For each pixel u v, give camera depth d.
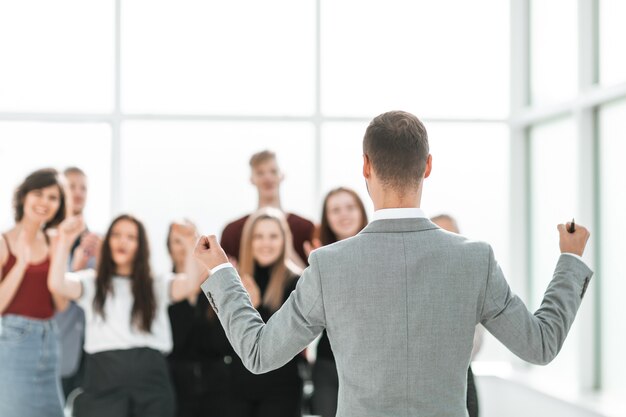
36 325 3.96
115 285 4.11
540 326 1.73
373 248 1.75
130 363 4.04
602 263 4.81
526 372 5.79
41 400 3.96
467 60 6.05
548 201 5.72
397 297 1.71
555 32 5.56
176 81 5.88
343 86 5.96
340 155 5.95
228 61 5.91
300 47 5.95
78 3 5.81
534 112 5.66
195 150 5.89
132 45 5.85
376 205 1.84
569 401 4.65
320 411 4.12
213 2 5.90
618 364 4.63
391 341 1.69
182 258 4.70
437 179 6.07
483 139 6.09
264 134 5.92
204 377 4.39
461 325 1.71
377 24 5.99
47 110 5.78
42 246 4.05
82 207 5.30
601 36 4.84
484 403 5.74
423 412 1.68
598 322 4.84
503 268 6.12
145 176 5.88
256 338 1.76
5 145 5.73
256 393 4.21
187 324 4.45
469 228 6.11
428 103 6.03
